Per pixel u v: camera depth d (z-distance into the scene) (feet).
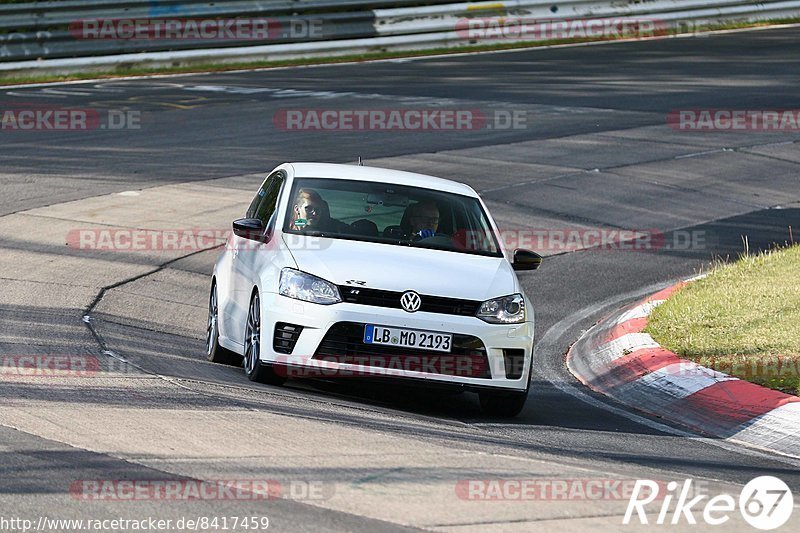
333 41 386.11
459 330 94.38
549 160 242.37
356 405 94.84
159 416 81.25
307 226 103.81
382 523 60.49
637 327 130.00
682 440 93.40
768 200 220.23
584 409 105.09
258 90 315.37
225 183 211.82
